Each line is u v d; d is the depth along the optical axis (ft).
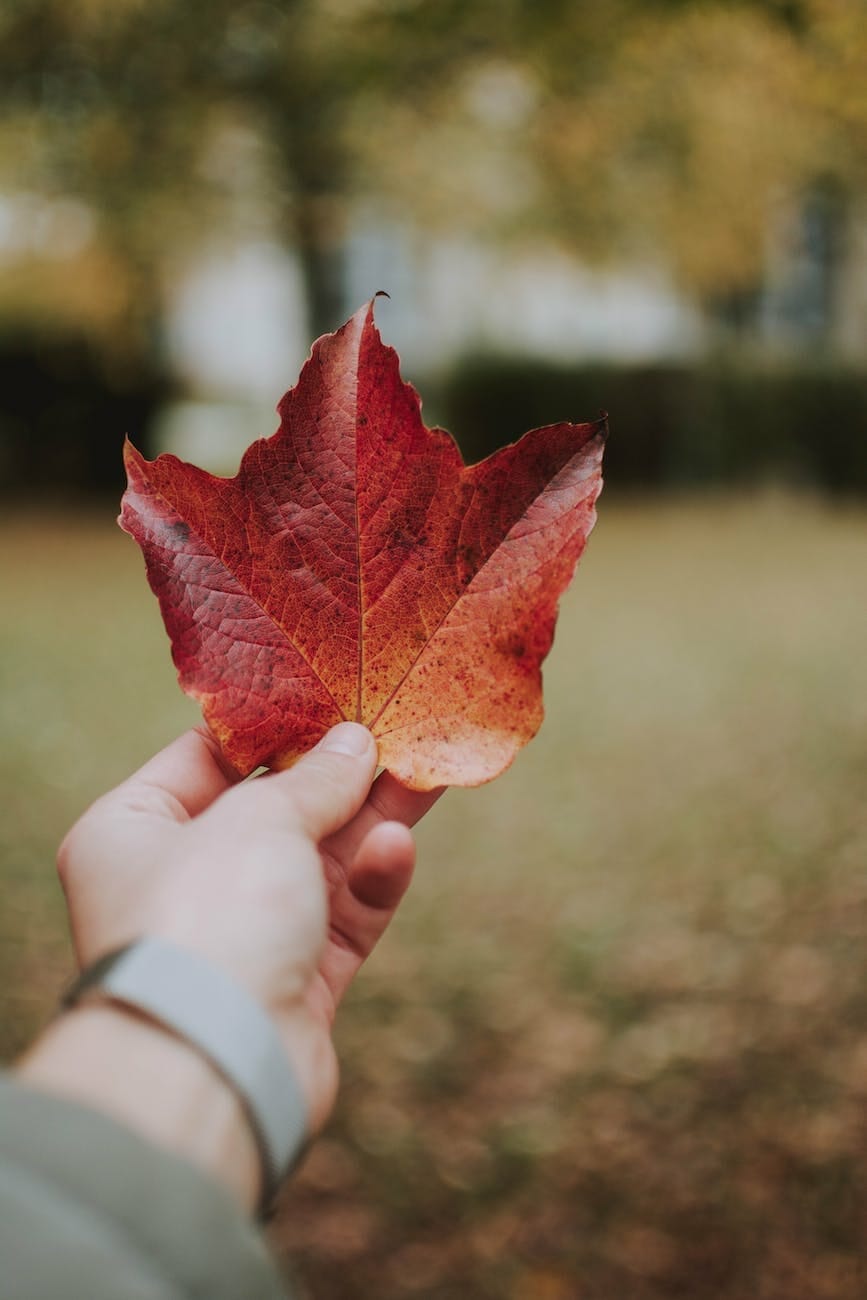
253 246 41.60
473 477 2.53
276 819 2.52
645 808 15.72
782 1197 8.46
